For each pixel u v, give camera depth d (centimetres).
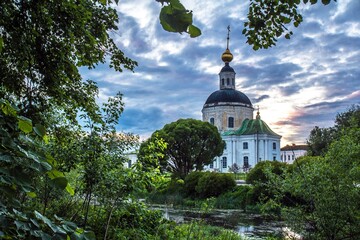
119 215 735
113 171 698
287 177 716
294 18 396
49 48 504
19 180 128
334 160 664
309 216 671
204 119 8144
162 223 854
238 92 8212
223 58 8525
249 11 408
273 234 912
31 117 409
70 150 644
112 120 708
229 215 1994
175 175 3247
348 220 623
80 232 142
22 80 489
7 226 124
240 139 7631
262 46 437
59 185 138
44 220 132
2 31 418
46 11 484
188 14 95
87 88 689
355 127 718
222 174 3072
